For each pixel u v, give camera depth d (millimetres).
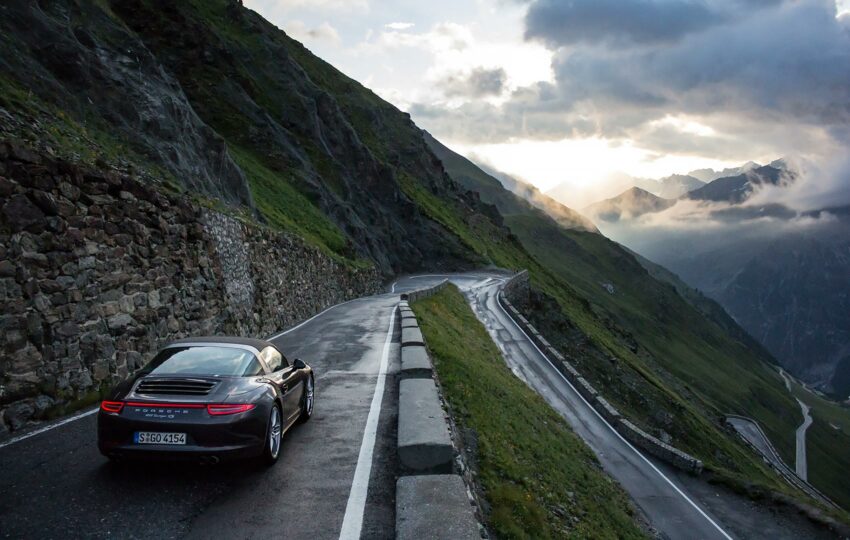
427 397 9953
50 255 9969
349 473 7273
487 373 23625
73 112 21109
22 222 9383
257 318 21438
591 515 13977
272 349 8555
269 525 5719
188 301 15562
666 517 23656
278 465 7492
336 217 57469
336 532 5625
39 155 9898
